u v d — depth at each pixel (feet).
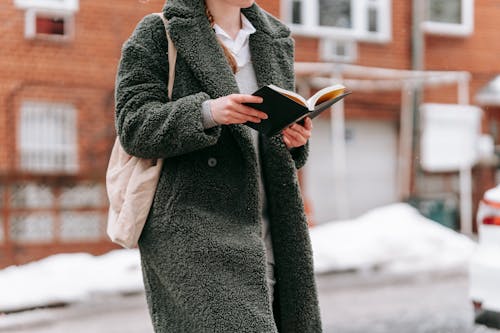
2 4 50.37
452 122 71.26
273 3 49.39
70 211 51.21
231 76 9.18
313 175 64.39
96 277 38.42
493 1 69.56
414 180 66.80
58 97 51.70
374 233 48.16
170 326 9.16
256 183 9.15
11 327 29.76
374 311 30.71
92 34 51.93
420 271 41.75
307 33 63.98
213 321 8.57
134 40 9.25
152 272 9.34
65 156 51.80
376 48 66.23
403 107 67.21
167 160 9.11
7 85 50.62
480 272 21.99
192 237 8.82
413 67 65.36
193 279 8.71
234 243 8.85
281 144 9.36
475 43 69.62
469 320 27.94
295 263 9.52
